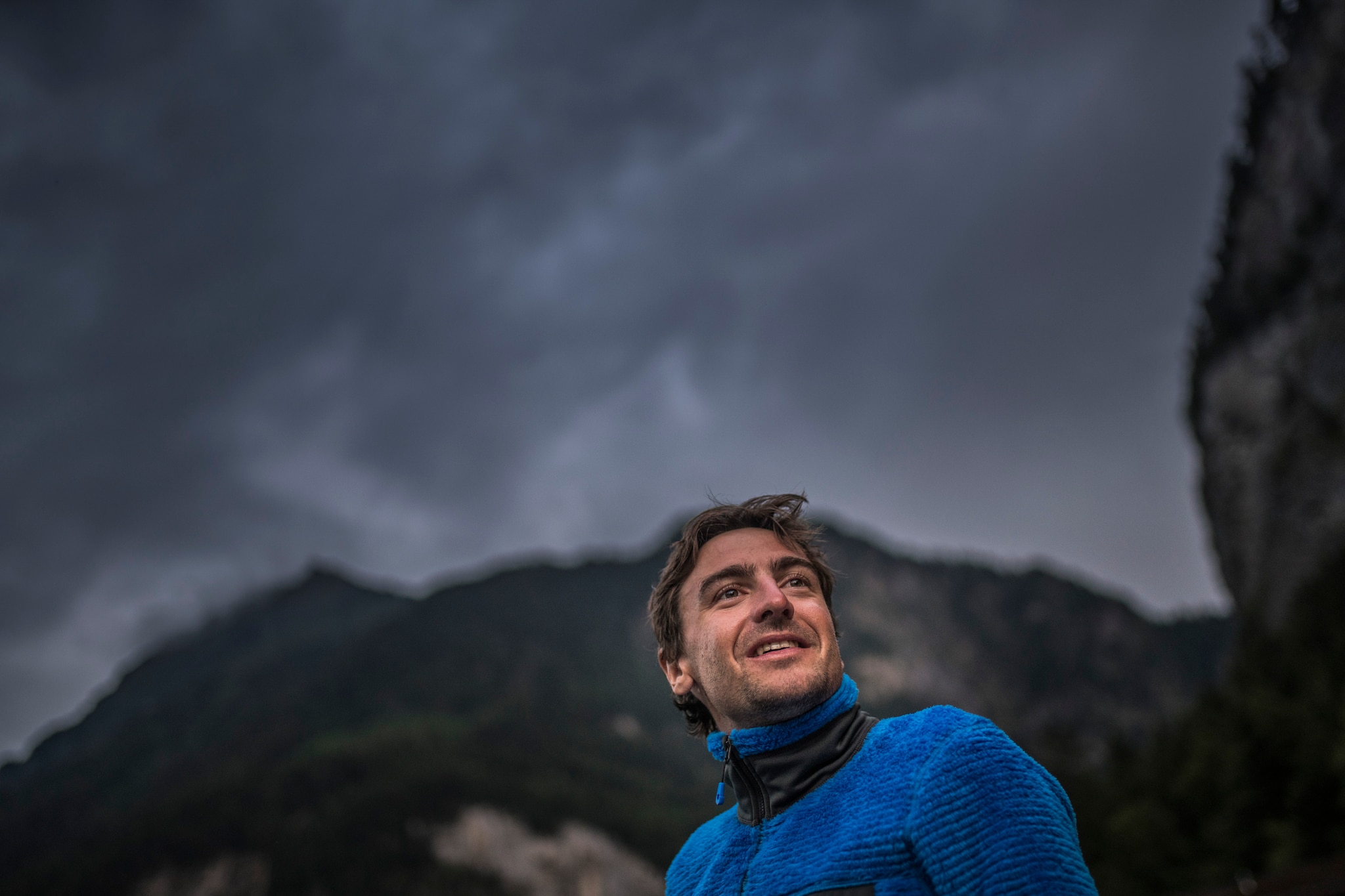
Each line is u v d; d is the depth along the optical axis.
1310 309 72.12
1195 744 47.47
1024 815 1.30
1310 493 67.56
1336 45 73.69
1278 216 78.25
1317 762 35.31
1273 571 70.12
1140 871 41.53
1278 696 43.94
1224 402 80.31
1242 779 38.88
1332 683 42.06
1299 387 71.44
